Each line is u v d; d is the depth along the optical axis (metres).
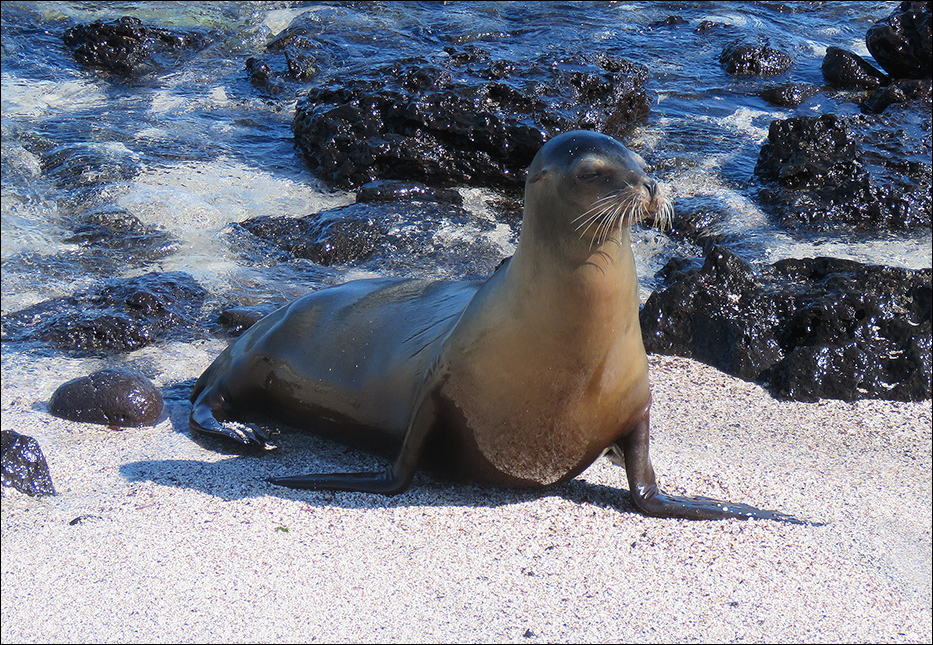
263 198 14.71
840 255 13.00
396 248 12.77
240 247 12.97
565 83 16.09
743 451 8.36
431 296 7.75
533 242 6.23
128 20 21.33
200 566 6.27
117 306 11.06
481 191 15.10
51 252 12.73
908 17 19.06
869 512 7.37
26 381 9.46
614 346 6.36
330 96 16.16
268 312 10.79
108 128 17.38
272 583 6.09
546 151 6.20
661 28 24.05
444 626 5.70
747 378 9.88
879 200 14.26
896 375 9.70
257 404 8.28
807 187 14.76
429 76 15.59
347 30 22.81
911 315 10.17
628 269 6.26
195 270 12.23
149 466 7.71
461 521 6.83
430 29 23.17
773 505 7.37
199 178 15.28
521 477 7.01
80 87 19.86
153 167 15.62
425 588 6.05
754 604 6.00
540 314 6.23
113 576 6.16
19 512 6.98
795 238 13.59
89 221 13.55
